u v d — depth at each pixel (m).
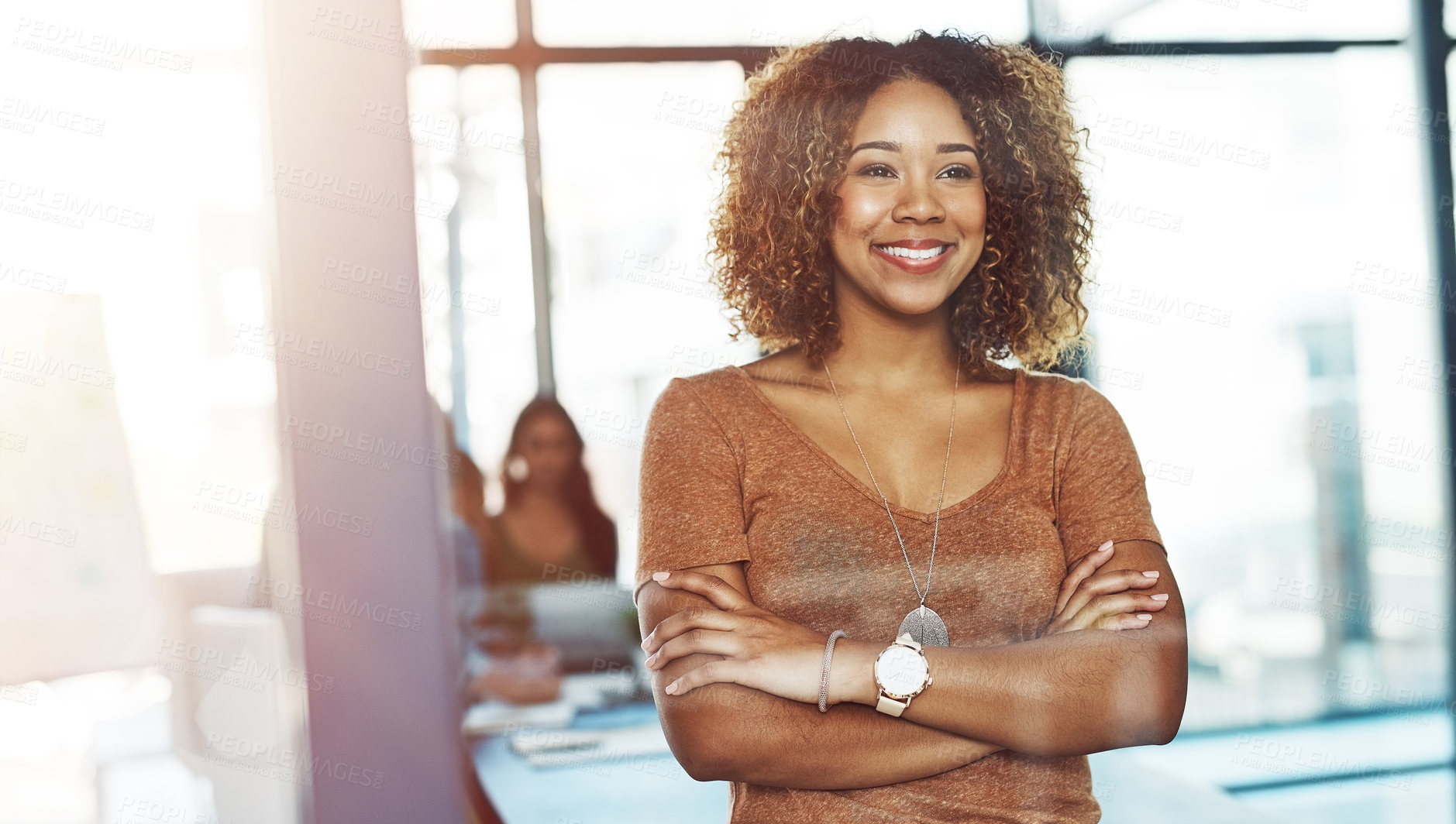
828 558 0.87
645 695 0.97
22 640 0.95
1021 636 0.87
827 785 0.83
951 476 0.91
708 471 0.88
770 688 0.83
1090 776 0.97
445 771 0.96
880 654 0.83
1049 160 1.03
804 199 0.95
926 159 0.97
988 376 0.96
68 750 0.96
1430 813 1.25
